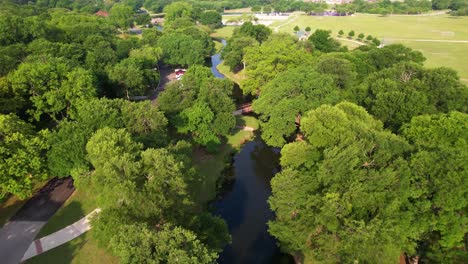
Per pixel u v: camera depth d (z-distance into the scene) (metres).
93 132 50.91
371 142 42.22
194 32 153.00
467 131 47.50
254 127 83.38
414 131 49.56
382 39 175.75
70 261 41.22
